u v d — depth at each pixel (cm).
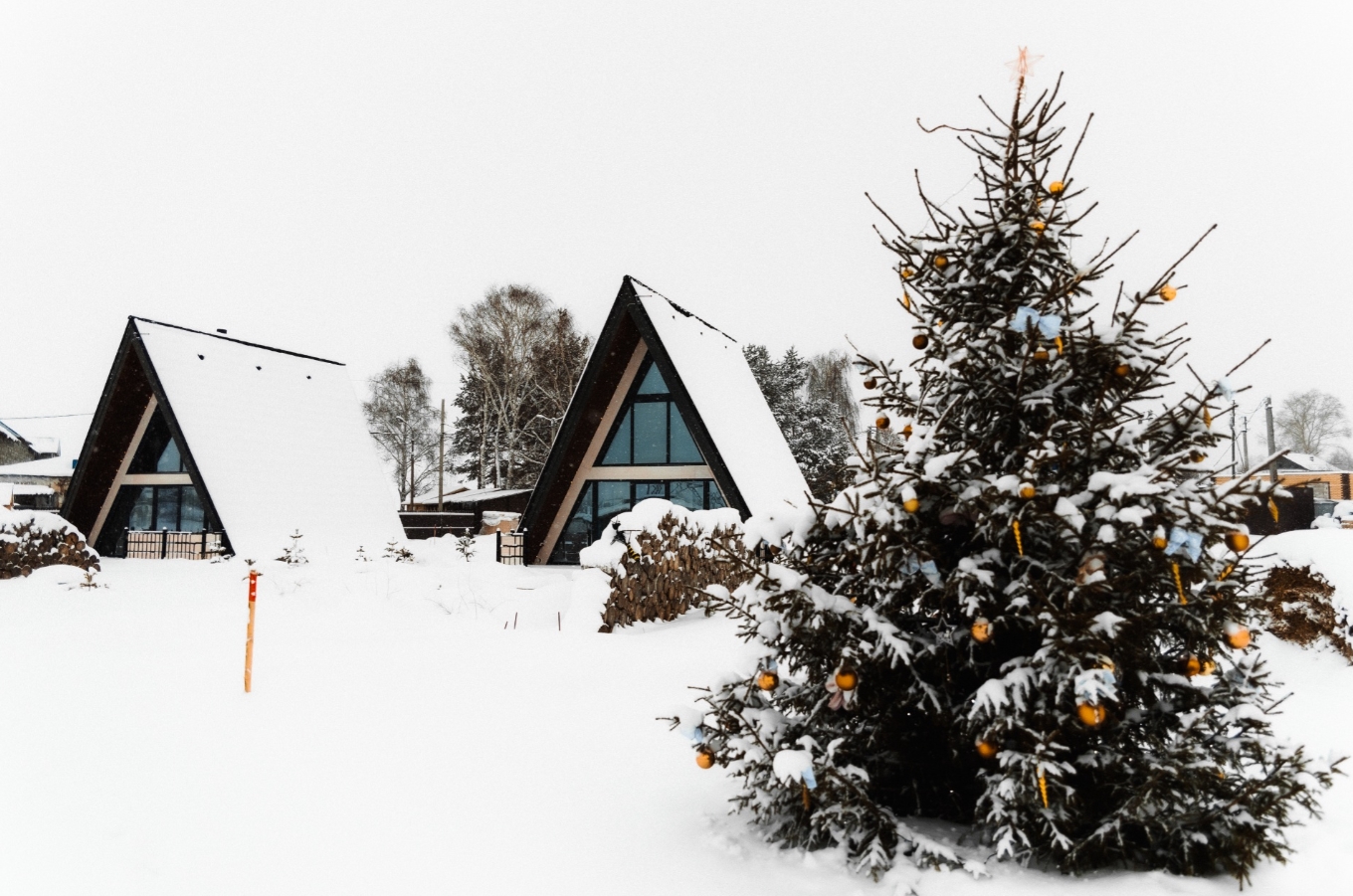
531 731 603
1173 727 352
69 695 717
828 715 386
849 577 380
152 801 468
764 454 1914
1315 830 385
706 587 1198
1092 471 357
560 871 368
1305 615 775
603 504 1952
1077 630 318
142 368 2169
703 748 392
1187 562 330
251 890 357
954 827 389
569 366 5022
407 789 484
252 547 1975
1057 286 372
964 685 374
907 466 368
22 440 6650
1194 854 343
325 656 879
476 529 4175
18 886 362
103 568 1852
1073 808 334
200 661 860
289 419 2436
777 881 350
